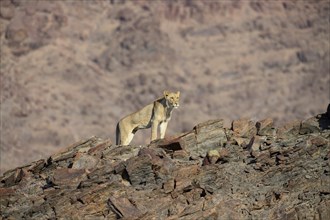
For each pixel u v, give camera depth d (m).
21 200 27.52
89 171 27.78
